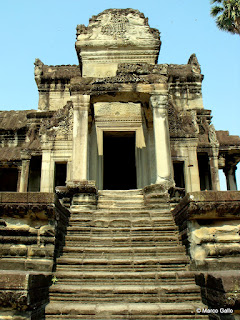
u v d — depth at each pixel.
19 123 22.58
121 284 6.62
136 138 16.95
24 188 17.47
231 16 18.69
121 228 9.05
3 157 19.64
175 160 16.39
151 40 18.73
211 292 5.41
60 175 20.92
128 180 25.67
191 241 7.00
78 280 6.70
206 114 21.28
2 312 4.89
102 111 17.33
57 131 17.19
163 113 13.26
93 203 11.55
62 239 8.20
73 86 13.39
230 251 6.59
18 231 7.06
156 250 7.78
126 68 13.66
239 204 6.62
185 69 24.64
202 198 6.73
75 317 5.50
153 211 10.41
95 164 16.20
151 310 5.54
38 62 25.00
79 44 18.66
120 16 19.20
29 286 4.96
